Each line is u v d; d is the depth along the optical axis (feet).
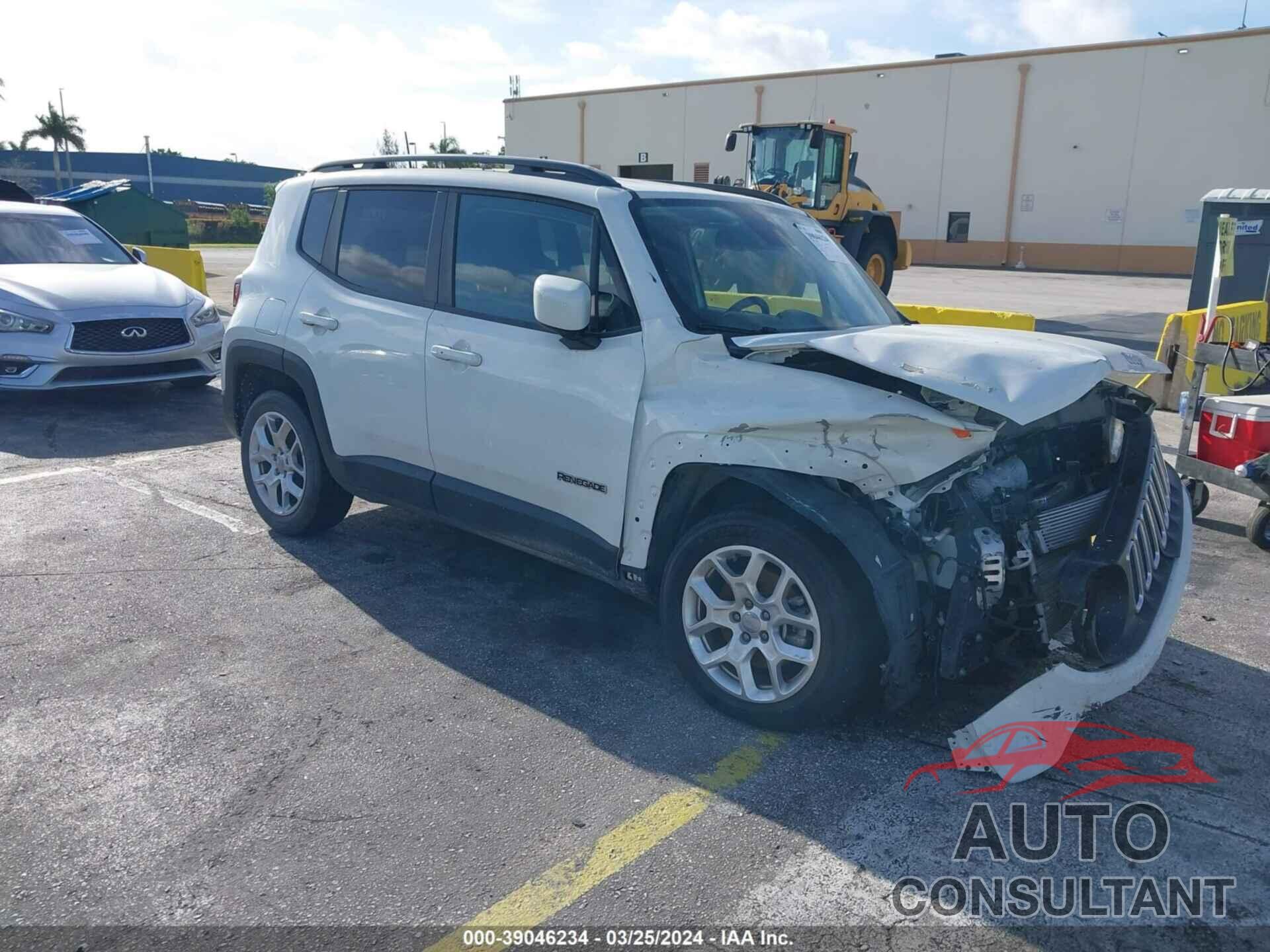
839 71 127.85
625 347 12.48
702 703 12.48
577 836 9.81
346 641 13.98
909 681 10.82
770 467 11.16
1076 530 12.10
